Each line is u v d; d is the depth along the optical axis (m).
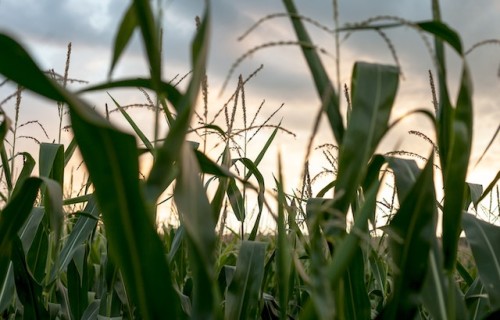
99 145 1.55
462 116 1.85
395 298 1.81
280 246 1.97
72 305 3.20
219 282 3.06
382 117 1.74
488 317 1.94
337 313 1.72
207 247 1.54
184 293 3.31
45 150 2.88
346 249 1.69
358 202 2.37
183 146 1.54
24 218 1.94
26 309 2.49
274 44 1.68
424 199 1.79
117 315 3.13
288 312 3.46
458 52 1.87
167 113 2.51
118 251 1.62
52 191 1.88
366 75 1.76
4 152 3.00
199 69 1.46
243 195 3.38
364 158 1.71
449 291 1.89
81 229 2.95
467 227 2.24
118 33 1.71
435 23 1.84
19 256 2.41
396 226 1.83
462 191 1.87
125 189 1.55
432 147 1.79
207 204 1.55
